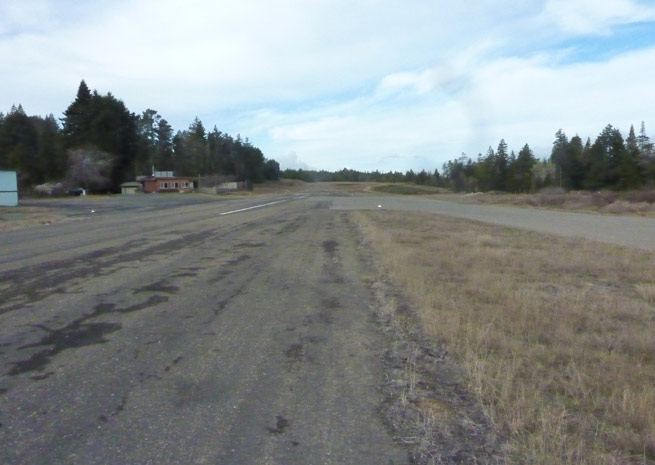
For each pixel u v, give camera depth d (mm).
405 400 4203
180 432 3654
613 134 78500
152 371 4859
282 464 3242
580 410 4012
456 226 22312
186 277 9781
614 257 12992
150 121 116688
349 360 5199
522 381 4566
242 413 3973
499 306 7305
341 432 3670
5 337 5879
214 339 5883
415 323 6535
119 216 27953
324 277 9922
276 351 5484
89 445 3465
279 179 163125
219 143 128875
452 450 3414
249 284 9172
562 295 8234
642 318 6992
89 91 87125
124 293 8281
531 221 26859
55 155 81438
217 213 31297
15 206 40125
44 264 11047
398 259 11555
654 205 37531
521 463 3246
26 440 3533
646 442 3471
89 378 4672
